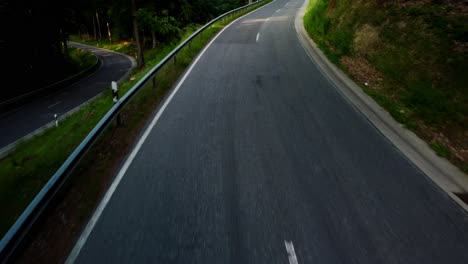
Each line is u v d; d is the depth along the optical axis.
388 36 7.92
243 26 17.12
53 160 5.25
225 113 6.04
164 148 4.77
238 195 3.64
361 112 6.04
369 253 2.85
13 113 15.04
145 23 30.52
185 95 7.11
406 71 6.71
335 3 12.51
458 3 6.82
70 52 49.84
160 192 3.72
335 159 4.42
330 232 3.09
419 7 7.53
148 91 7.66
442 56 6.13
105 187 3.87
